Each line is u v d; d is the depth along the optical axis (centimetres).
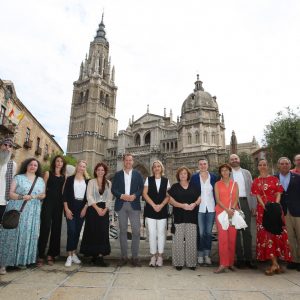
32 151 3916
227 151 5359
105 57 9100
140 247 855
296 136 3177
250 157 4747
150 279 592
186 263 713
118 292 491
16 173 744
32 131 3912
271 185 758
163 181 804
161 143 6600
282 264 807
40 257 734
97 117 7875
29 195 691
